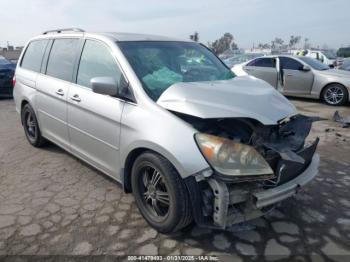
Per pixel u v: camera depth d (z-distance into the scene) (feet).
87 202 11.93
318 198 12.41
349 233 10.31
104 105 11.20
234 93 9.93
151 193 10.12
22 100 17.34
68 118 13.42
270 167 8.77
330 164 15.81
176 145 8.80
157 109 9.61
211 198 8.57
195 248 9.52
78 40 13.62
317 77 32.01
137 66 11.03
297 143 10.06
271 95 10.52
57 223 10.61
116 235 10.03
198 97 9.52
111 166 11.57
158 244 9.65
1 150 17.40
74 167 15.07
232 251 9.43
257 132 9.23
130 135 10.15
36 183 13.46
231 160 8.36
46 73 15.40
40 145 17.47
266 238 10.02
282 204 11.91
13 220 10.74
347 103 32.07
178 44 13.50
